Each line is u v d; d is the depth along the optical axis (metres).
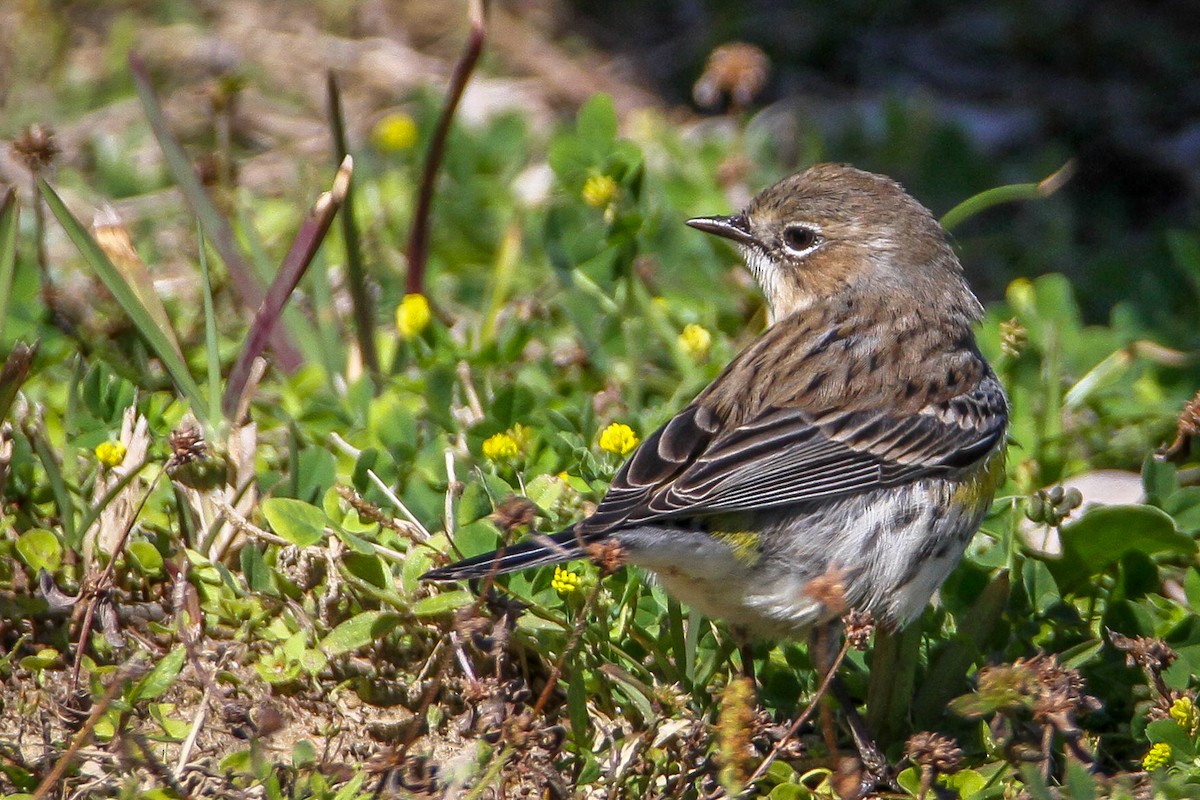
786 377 9.43
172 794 7.36
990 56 19.52
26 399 10.16
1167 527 9.38
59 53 16.81
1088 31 19.44
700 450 9.00
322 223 10.05
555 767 8.12
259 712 8.20
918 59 19.31
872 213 10.60
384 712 8.63
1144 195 17.53
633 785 8.05
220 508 9.09
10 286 9.45
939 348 9.88
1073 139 18.14
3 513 9.30
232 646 8.70
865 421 9.23
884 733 9.15
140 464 9.27
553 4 19.55
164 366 9.89
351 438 10.50
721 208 14.21
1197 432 10.12
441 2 18.89
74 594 8.89
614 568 7.89
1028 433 11.42
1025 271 15.48
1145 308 14.02
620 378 12.09
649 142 15.85
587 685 8.70
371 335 11.70
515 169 15.31
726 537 8.62
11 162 14.72
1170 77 18.95
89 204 14.18
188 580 9.06
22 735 7.84
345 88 17.38
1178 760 8.32
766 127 17.23
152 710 7.97
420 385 11.30
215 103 13.95
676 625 8.89
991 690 7.70
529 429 10.41
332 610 8.84
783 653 9.57
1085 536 9.59
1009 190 11.55
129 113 16.16
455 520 9.24
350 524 9.38
